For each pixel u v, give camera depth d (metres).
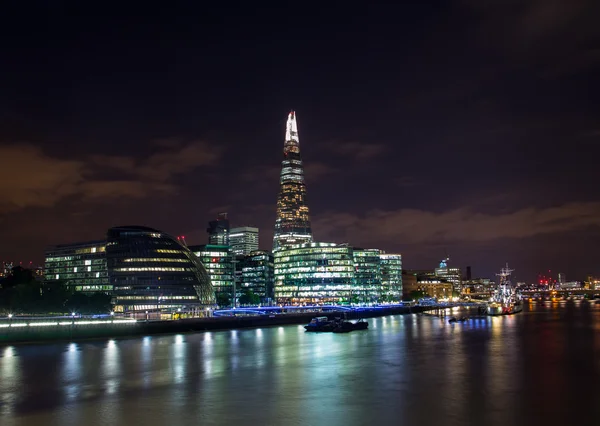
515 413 69.56
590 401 75.75
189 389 87.00
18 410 74.06
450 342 159.00
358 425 65.12
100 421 68.06
